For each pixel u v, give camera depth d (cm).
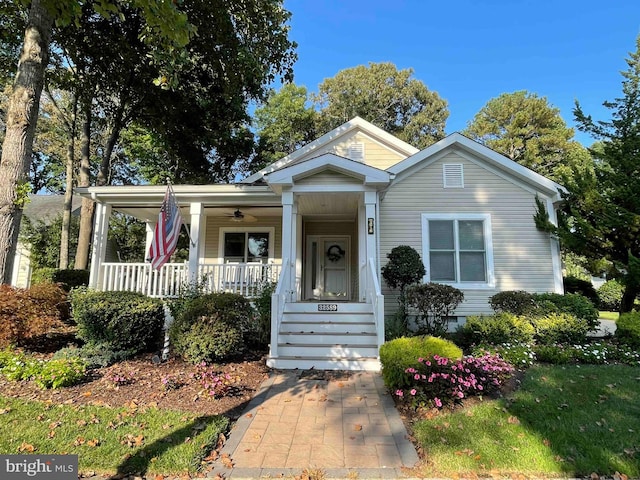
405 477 306
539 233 950
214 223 1285
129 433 371
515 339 716
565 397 475
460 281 932
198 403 461
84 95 1262
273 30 1040
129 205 1038
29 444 344
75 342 723
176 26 452
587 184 897
